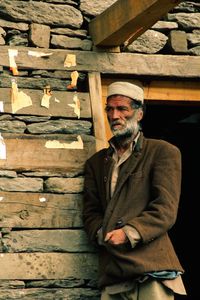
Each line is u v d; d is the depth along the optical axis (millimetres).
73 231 4945
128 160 4711
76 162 5094
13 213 4871
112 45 5340
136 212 4555
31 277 4801
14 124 5043
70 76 5250
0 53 5129
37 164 5012
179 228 7934
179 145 7734
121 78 5457
